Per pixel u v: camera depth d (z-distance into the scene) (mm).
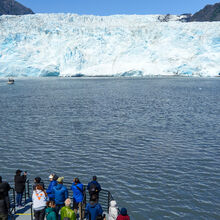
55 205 11086
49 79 197500
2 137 37625
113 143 34750
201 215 18844
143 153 30922
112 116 52969
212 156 29656
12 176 24812
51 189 12539
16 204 14555
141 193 21828
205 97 87750
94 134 39188
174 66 192125
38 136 38156
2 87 130250
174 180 24016
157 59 197125
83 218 12609
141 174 25234
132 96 90250
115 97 87125
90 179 24203
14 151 31656
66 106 66625
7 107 65375
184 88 122750
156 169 26359
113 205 11180
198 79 193000
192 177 24562
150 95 93562
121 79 196875
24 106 67000
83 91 108812
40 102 74750
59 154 30656
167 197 21172
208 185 23016
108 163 27953
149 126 44125
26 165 27422
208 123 46250
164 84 147750
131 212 19203
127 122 47250
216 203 20281
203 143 34438
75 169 26453
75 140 36156
